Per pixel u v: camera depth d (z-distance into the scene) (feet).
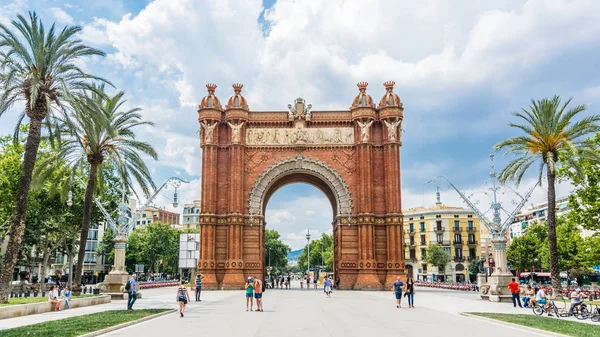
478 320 106.32
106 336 77.87
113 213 266.98
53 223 234.38
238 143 243.19
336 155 246.06
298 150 247.29
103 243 445.78
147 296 200.64
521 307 144.36
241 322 98.78
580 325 94.58
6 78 127.85
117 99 172.65
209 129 244.63
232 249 233.76
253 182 244.42
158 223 465.47
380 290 227.40
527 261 393.50
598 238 199.62
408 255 528.22
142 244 451.94
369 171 239.30
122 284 176.96
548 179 174.81
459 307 143.54
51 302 125.49
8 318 106.11
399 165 241.35
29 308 115.65
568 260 312.09
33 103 118.83
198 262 236.63
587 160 183.93
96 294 166.30
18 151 231.50
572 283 397.60
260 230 240.32
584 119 168.76
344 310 128.98
